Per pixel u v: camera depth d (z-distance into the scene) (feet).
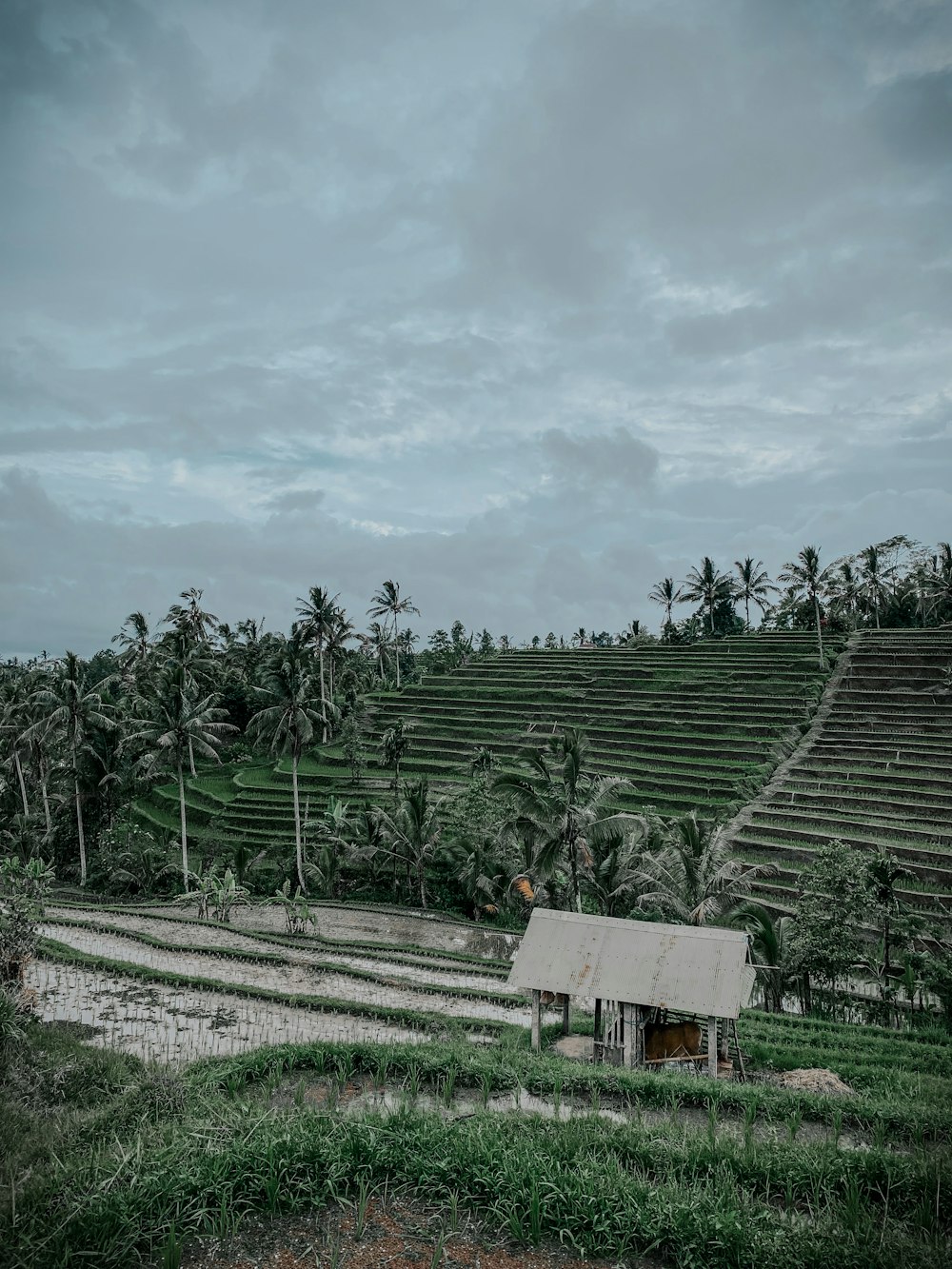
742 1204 29.37
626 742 203.41
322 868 152.25
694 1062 60.29
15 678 270.67
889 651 230.07
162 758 161.89
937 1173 30.86
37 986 73.31
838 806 150.51
